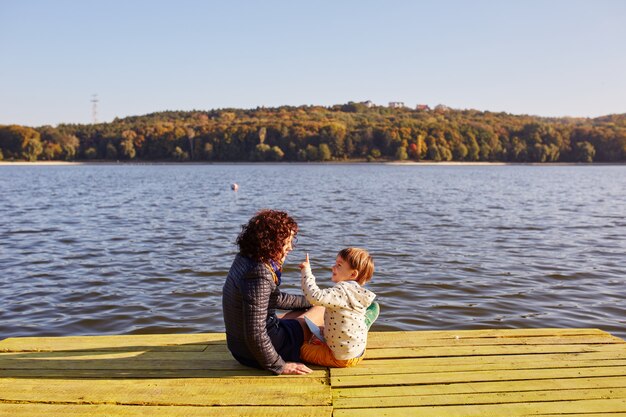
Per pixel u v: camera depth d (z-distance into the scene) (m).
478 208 23.47
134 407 3.43
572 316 7.65
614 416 3.32
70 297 8.56
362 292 3.91
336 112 175.00
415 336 4.84
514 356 4.35
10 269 10.57
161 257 11.80
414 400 3.55
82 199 28.75
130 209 23.09
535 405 3.47
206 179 55.12
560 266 10.91
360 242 13.75
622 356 4.36
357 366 4.12
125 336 4.87
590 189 39.53
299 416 3.31
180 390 3.68
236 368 4.08
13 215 20.38
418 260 11.41
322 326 4.22
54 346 4.58
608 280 9.77
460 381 3.85
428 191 35.81
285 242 3.72
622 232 15.98
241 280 3.65
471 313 7.75
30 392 3.65
